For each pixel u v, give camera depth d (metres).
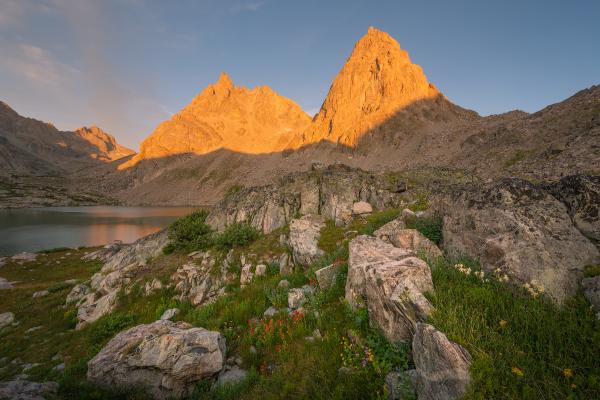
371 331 6.09
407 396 4.38
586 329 4.37
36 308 19.44
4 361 12.23
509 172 84.50
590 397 3.47
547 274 5.83
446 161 143.00
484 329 4.61
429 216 11.14
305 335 7.46
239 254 19.30
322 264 12.15
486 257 7.27
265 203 25.66
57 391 7.40
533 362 4.01
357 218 17.44
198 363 7.09
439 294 5.72
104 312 15.71
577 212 6.79
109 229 85.31
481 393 3.68
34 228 84.38
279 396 5.50
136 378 7.37
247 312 10.12
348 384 5.11
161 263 20.77
